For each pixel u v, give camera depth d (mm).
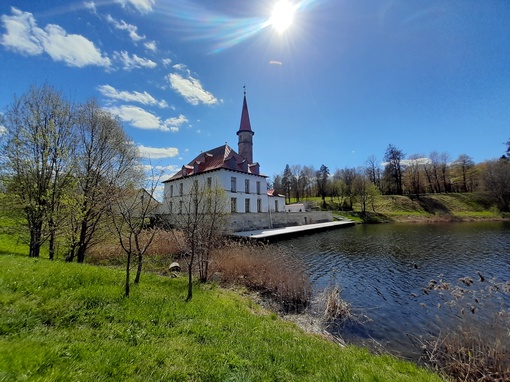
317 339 5758
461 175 68312
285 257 13430
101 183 12531
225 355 3564
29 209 10984
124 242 14461
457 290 7594
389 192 71000
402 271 13398
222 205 15539
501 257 15961
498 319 6219
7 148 10531
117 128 14602
